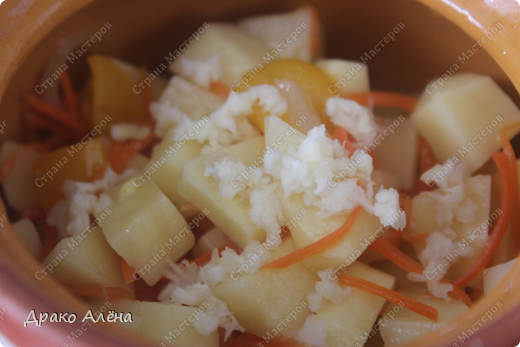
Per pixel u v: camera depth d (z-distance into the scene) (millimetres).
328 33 222
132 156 214
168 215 191
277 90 206
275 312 180
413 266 188
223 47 219
